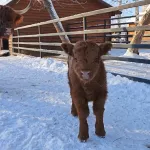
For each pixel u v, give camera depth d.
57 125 1.49
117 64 3.65
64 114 1.69
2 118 1.59
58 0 7.03
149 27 2.27
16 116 1.63
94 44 1.20
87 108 1.30
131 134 1.39
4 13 2.43
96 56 1.16
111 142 1.28
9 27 2.47
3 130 1.42
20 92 2.31
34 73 3.31
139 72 2.95
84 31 3.21
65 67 3.55
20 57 5.28
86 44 1.18
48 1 4.86
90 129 1.44
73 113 1.64
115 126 1.49
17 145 1.25
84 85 1.24
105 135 1.35
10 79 2.96
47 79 2.91
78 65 1.15
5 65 4.14
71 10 7.27
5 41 7.30
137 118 1.61
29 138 1.31
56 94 2.23
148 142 1.30
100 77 1.25
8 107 1.85
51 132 1.37
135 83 2.31
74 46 1.23
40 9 6.55
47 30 6.84
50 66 3.73
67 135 1.34
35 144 1.25
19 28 5.71
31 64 4.11
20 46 6.30
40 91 2.34
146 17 4.17
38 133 1.36
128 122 1.55
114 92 2.17
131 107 1.81
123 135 1.37
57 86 2.55
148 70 3.08
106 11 2.75
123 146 1.24
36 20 6.71
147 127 1.48
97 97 1.30
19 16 2.58
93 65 1.14
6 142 1.28
